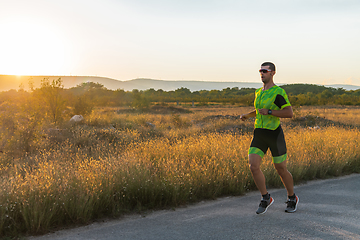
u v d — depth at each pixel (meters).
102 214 3.56
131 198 3.98
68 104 16.16
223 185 4.67
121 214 3.64
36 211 3.08
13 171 5.19
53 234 3.00
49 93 12.27
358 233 2.89
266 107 3.46
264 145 3.53
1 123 7.54
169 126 16.55
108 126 13.05
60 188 3.65
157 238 2.82
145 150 6.35
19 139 7.27
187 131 12.77
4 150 6.85
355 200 4.16
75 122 12.61
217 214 3.57
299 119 18.45
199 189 4.43
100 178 4.11
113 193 3.88
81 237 2.90
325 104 62.94
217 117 21.02
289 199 3.64
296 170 5.45
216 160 5.51
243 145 6.88
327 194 4.52
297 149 6.64
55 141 8.36
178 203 4.03
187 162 5.38
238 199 4.30
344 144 7.26
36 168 5.44
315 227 3.06
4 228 2.98
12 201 3.29
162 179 4.34
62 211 3.31
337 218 3.36
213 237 2.83
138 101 35.72
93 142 8.59
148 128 13.46
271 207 3.83
